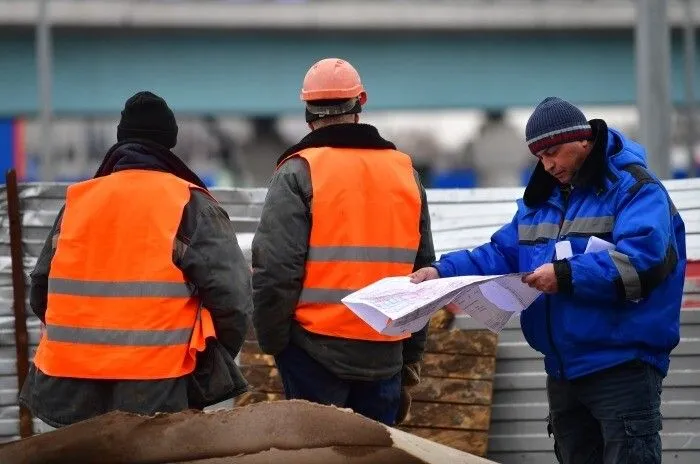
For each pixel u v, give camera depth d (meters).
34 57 101.44
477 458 10.29
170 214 14.30
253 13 100.62
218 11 100.00
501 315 14.16
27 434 18.28
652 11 37.47
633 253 13.22
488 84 105.12
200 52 103.00
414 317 13.14
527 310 14.30
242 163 123.94
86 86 102.12
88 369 14.20
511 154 122.06
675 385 17.95
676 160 118.81
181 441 10.20
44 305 15.12
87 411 14.29
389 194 15.17
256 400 18.05
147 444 10.20
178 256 14.29
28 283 18.30
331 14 101.19
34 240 18.36
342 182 14.97
